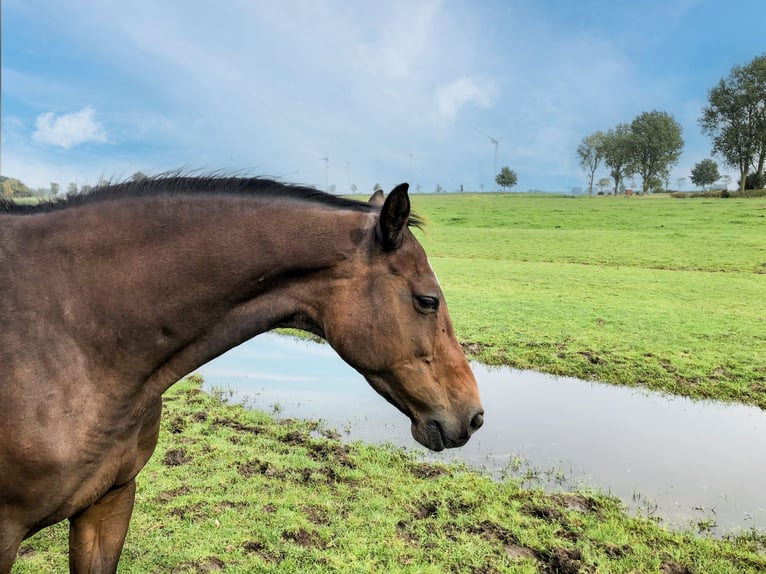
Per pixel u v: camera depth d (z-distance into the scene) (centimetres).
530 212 5103
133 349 223
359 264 242
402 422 715
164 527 446
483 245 3039
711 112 6381
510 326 1216
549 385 888
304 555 420
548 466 602
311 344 1162
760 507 524
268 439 637
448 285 1800
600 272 2088
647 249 2645
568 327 1211
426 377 250
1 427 199
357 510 487
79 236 224
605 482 568
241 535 440
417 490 527
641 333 1158
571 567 419
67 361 211
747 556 443
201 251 229
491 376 931
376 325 242
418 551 431
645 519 495
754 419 754
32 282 214
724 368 945
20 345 205
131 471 245
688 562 434
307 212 243
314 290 246
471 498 513
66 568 395
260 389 845
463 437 255
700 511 518
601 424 725
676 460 621
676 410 785
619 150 8538
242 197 241
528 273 2078
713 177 8431
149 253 226
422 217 266
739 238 2844
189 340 234
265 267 236
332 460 587
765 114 6034
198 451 592
